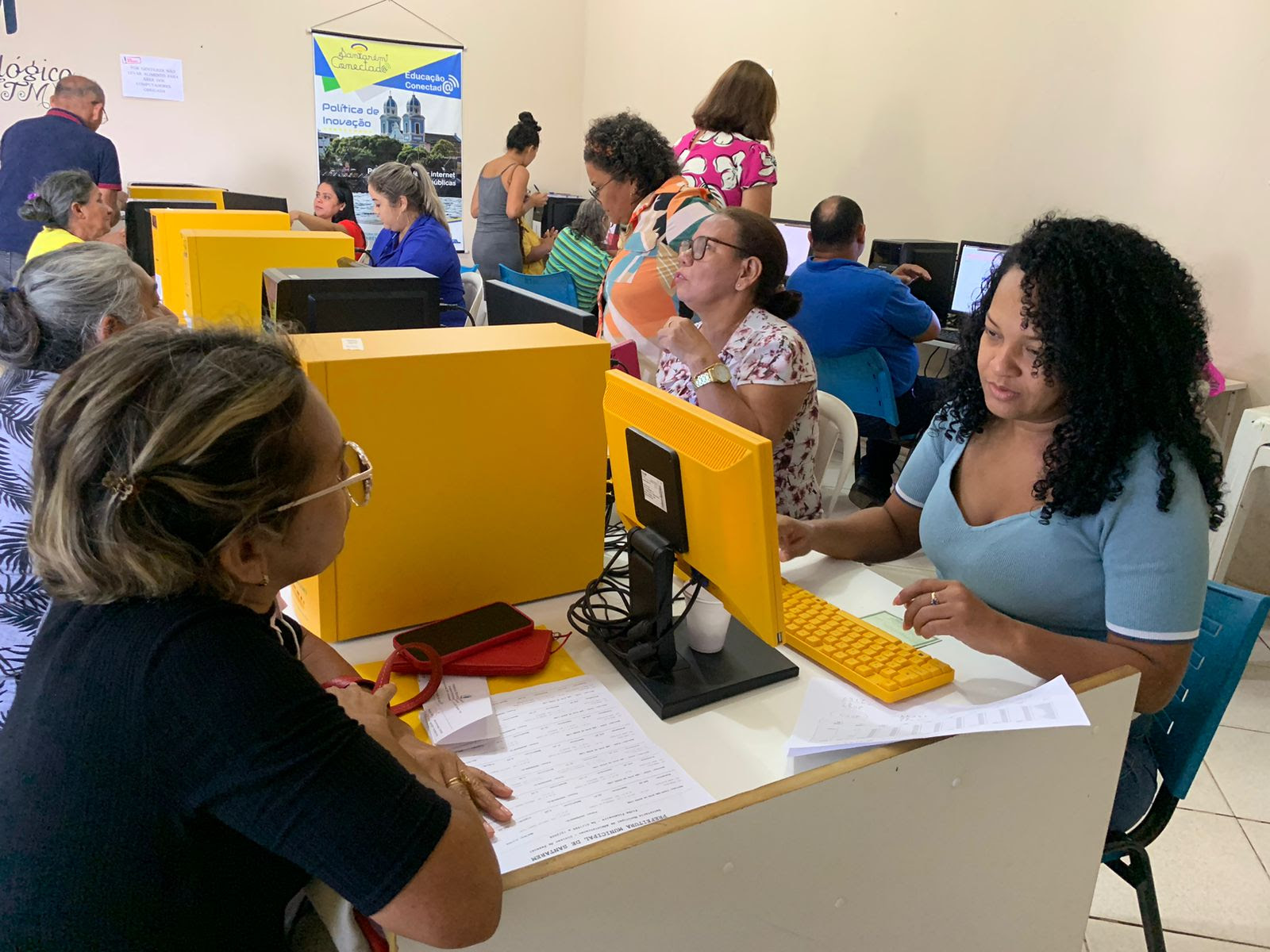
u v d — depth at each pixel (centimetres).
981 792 101
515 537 123
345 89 535
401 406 107
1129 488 113
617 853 78
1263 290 272
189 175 515
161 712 61
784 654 116
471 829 69
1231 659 121
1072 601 121
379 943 75
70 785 62
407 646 106
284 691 63
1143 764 126
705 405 163
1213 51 274
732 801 84
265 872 70
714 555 100
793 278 312
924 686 106
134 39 483
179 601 65
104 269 143
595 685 106
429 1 541
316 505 72
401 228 342
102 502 61
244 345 68
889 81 378
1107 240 112
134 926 63
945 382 144
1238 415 281
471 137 576
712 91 285
